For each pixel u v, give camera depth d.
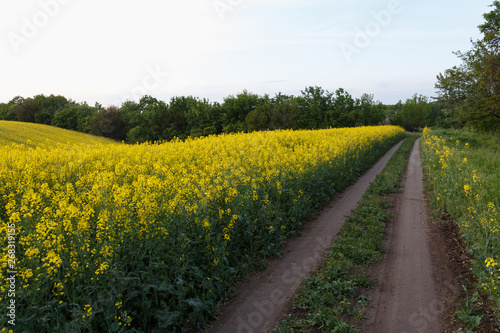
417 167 19.91
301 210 9.59
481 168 13.95
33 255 3.94
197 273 5.22
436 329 4.71
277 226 8.24
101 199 6.05
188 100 82.50
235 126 72.00
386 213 10.16
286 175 10.56
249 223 7.23
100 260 4.29
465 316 4.78
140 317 4.46
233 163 10.56
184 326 4.82
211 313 5.13
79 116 82.00
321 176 12.18
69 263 4.15
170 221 5.69
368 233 8.36
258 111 70.44
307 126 70.69
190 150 14.04
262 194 8.79
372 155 23.34
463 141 30.91
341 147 17.33
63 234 4.53
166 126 71.44
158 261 4.86
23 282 3.78
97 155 12.19
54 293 4.00
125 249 4.96
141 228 5.15
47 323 3.70
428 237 8.31
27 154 11.08
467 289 5.69
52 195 6.77
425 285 5.97
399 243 8.01
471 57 28.44
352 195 12.99
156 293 4.53
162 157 12.61
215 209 6.92
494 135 31.33
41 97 111.38
